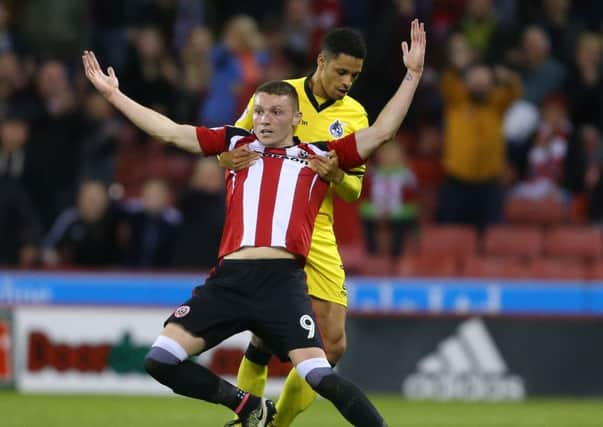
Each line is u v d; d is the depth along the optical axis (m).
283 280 22.77
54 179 52.31
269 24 61.12
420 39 23.30
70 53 62.22
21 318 44.50
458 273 48.56
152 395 43.94
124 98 23.59
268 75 53.25
